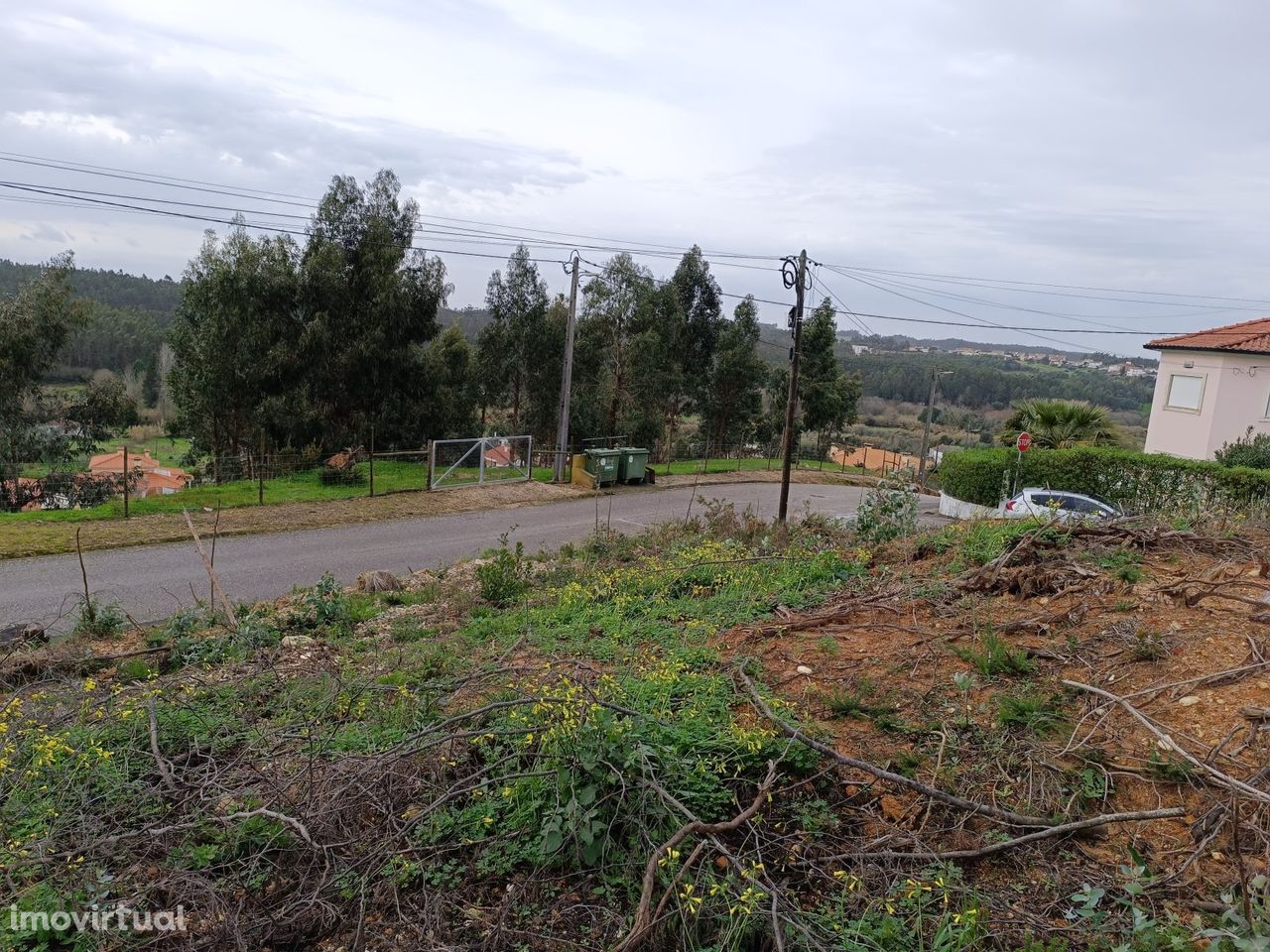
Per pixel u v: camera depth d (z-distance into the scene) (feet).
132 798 13.56
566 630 23.57
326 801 13.00
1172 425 76.95
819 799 13.01
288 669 20.85
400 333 93.30
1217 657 15.42
